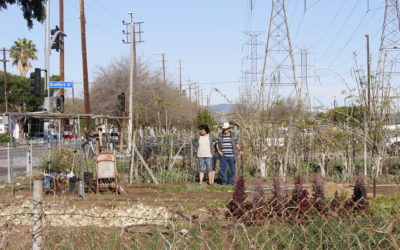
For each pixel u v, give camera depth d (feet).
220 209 25.99
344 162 51.39
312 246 19.81
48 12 63.52
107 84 130.00
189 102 144.87
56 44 66.08
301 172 49.57
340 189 35.60
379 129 50.75
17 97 170.09
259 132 50.57
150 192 42.27
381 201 30.81
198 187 43.57
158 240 18.34
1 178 52.75
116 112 128.77
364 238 19.74
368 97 51.65
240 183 23.68
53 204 21.95
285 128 51.01
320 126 51.85
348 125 52.34
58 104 72.90
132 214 27.86
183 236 17.99
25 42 189.16
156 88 131.34
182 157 53.57
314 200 23.58
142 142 52.70
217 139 48.75
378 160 50.26
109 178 40.98
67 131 64.44
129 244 19.04
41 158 47.80
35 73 61.77
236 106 54.60
